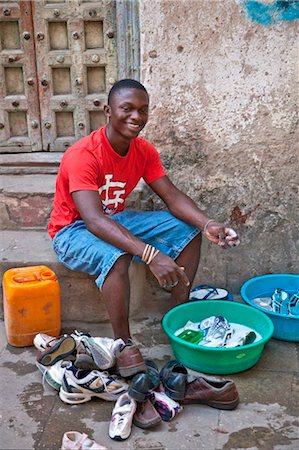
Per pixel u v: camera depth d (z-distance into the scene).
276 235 3.23
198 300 3.03
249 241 3.25
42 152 3.65
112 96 2.59
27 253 3.04
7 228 3.36
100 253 2.59
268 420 2.30
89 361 2.43
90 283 2.95
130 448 2.16
